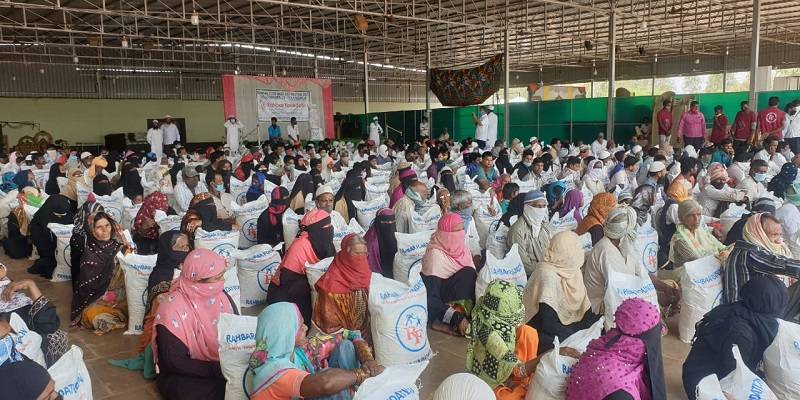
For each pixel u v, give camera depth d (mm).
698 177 9180
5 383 2117
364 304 4086
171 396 3547
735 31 23594
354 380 2660
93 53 27797
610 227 4461
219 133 32656
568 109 21516
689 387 3352
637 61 31984
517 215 6117
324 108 23844
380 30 23938
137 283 4797
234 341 3254
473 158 12070
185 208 8648
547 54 29547
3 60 26203
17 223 7645
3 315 3551
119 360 4355
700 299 4379
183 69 29203
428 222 6441
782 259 4078
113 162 14312
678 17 20125
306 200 7852
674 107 18938
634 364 2619
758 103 16656
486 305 3125
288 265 4836
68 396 2889
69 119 28422
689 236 5129
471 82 23203
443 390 2152
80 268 5105
